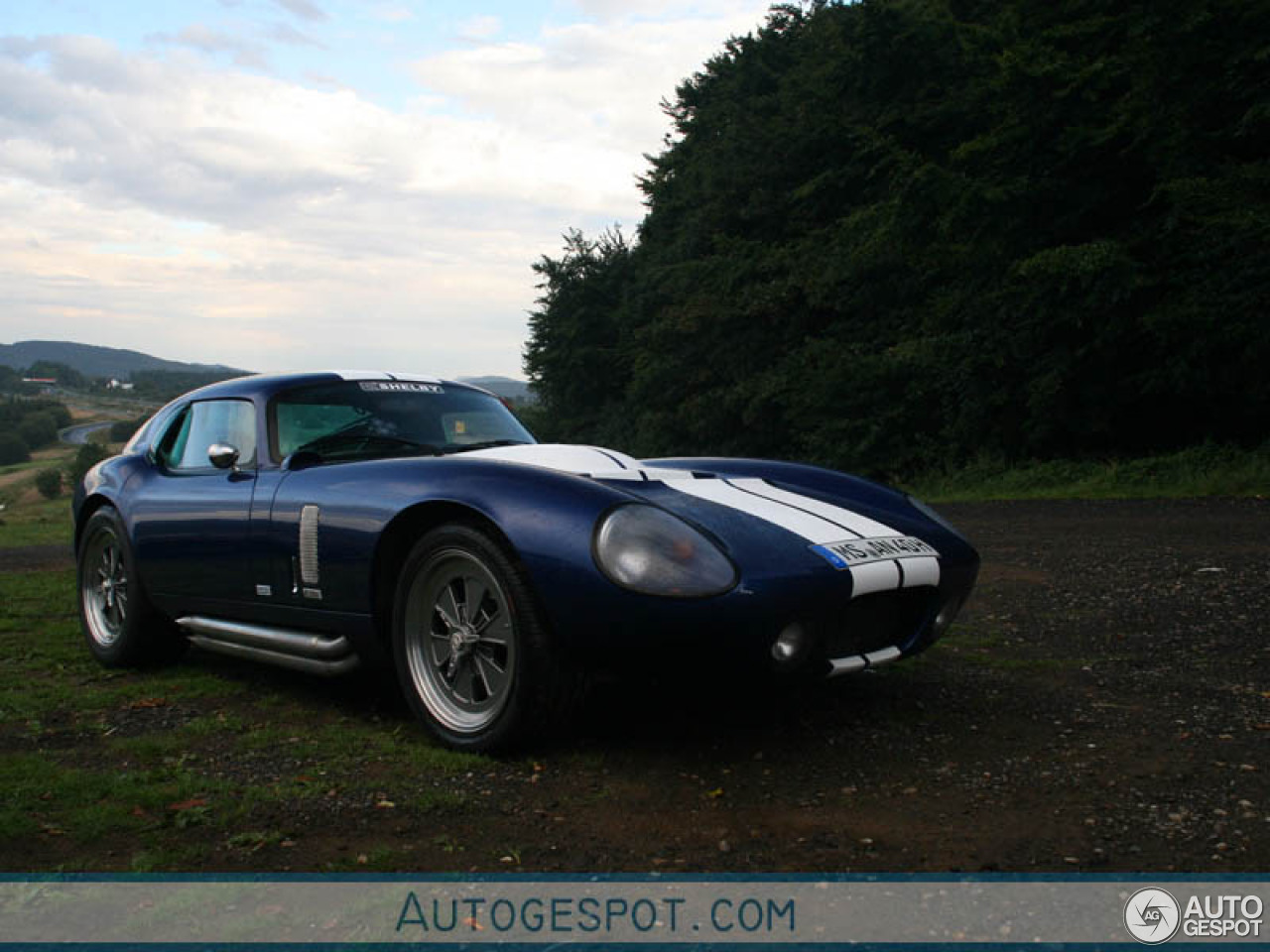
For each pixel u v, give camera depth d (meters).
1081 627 4.44
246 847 2.23
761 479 3.56
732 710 3.26
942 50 19.33
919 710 3.23
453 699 2.97
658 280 32.50
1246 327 12.36
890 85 20.48
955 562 3.11
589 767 2.75
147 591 3.96
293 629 3.46
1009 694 3.39
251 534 3.45
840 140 22.23
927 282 19.98
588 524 2.62
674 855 2.18
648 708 3.29
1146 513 9.03
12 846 2.24
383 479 3.11
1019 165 14.95
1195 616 4.52
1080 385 14.99
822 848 2.21
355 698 3.59
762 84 31.05
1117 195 14.77
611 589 2.54
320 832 2.32
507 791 2.58
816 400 20.06
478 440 3.97
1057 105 14.09
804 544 2.82
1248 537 6.90
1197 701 3.23
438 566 2.95
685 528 2.67
